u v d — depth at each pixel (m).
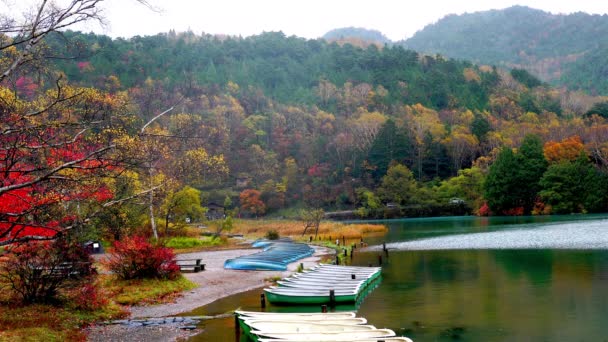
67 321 13.36
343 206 104.31
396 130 111.62
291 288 18.81
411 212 92.38
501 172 81.31
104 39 115.25
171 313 15.84
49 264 14.15
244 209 97.38
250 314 13.49
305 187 107.75
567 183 75.00
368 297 18.91
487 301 17.34
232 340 12.48
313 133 131.75
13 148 9.88
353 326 12.34
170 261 20.81
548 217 69.69
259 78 178.38
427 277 23.31
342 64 196.00
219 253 34.91
